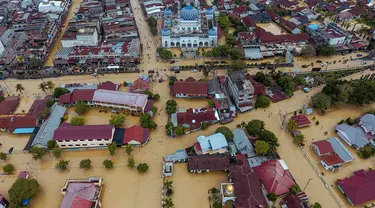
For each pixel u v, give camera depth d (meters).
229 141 124.19
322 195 105.94
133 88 152.50
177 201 103.75
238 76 148.25
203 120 134.12
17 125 132.62
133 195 106.12
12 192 98.31
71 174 113.88
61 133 120.44
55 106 141.00
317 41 191.25
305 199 101.94
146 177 112.50
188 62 180.75
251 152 120.12
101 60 177.88
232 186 99.12
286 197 100.88
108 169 115.50
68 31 195.38
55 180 111.62
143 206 102.50
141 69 174.50
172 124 129.75
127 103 138.38
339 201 104.19
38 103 144.62
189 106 147.38
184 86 150.25
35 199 104.75
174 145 125.69
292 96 152.75
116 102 139.88
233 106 141.00
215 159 112.19
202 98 152.50
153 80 164.62
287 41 193.75
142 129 128.00
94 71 172.12
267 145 115.75
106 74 170.88
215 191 105.38
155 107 141.00
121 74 170.62
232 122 136.75
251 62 180.50
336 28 199.75
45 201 104.19
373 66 173.62
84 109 139.62
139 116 141.00
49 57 188.12
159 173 114.06
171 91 153.88
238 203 96.12
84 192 99.69
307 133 131.75
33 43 186.62
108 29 198.38
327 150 119.25
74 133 120.69
